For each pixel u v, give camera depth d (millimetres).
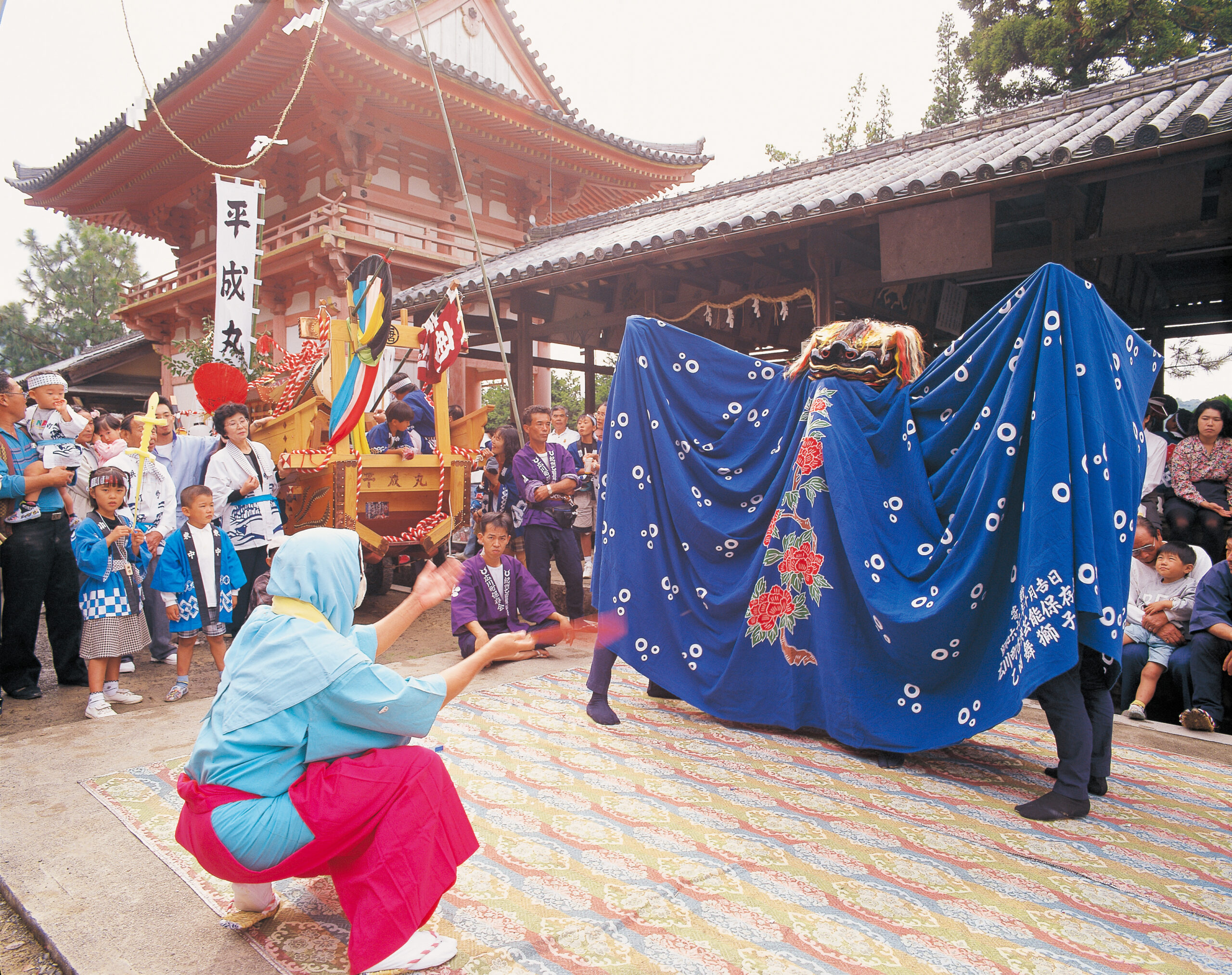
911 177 6125
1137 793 3303
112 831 2803
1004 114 7922
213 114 13750
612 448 4340
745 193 10070
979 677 3350
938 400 3641
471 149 15180
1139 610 4621
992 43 16562
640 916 2244
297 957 2076
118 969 2021
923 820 2953
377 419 6773
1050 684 3105
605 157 15656
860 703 3592
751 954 2066
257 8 10805
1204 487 5078
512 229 16141
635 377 4398
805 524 3809
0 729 4016
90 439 5629
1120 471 3193
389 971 1953
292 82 12312
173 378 18312
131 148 14992
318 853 1923
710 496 4266
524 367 9625
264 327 15664
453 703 4371
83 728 4023
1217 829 2939
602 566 4277
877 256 7562
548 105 14555
